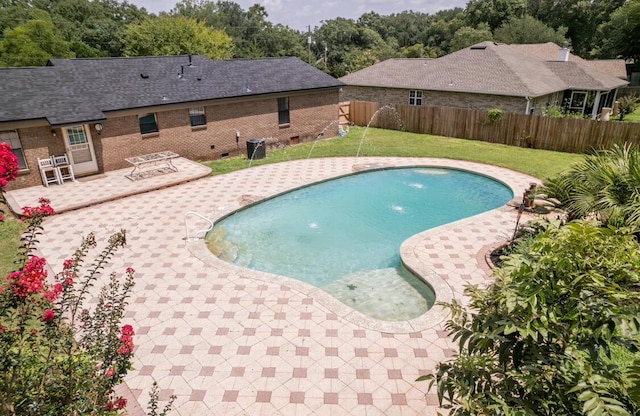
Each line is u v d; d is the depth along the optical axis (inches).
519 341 122.7
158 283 328.8
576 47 2187.5
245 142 775.7
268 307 296.0
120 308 157.5
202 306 297.7
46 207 142.3
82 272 345.1
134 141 638.5
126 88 651.5
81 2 2143.2
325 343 257.9
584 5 2118.6
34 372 134.3
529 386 108.8
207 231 428.1
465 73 993.5
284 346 255.8
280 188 562.3
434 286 321.1
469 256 368.8
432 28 2871.6
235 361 243.4
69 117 548.7
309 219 487.2
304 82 850.8
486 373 125.0
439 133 914.7
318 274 364.2
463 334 133.5
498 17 2236.7
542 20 2258.9
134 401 215.0
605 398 95.8
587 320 110.0
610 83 1040.2
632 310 105.0
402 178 632.4
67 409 127.2
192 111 696.4
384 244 423.5
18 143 537.0
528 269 118.4
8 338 127.2
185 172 617.3
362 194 570.3
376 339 261.0
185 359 245.3
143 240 406.3
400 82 1068.5
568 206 319.6
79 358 152.7
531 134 782.5
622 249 113.1
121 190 541.0
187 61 783.7
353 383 226.4
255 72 831.1
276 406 212.1
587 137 721.6
